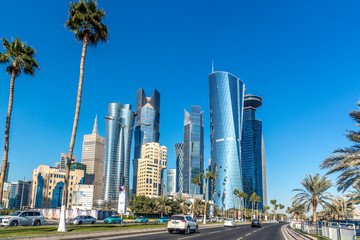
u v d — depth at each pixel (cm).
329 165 2455
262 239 2781
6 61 3488
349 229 1900
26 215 3453
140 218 7431
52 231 2148
